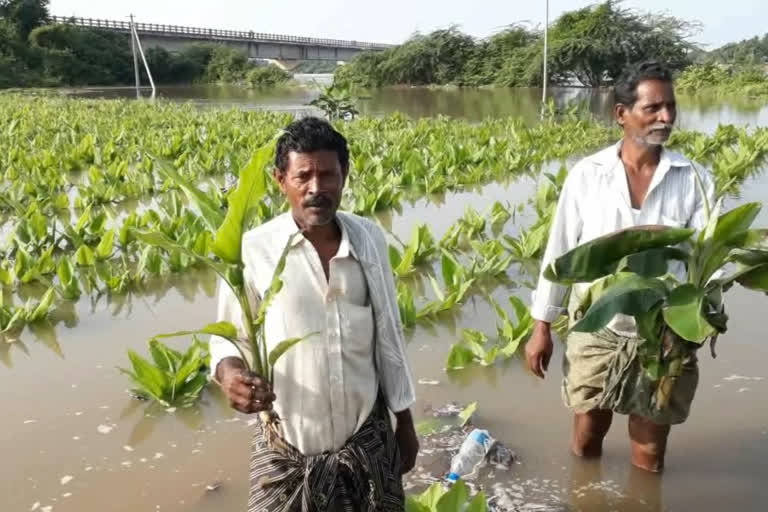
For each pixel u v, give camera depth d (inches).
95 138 621.6
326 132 84.4
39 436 155.7
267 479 90.8
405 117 785.6
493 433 151.2
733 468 137.7
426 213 365.7
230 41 2620.6
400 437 98.3
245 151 529.0
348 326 88.7
